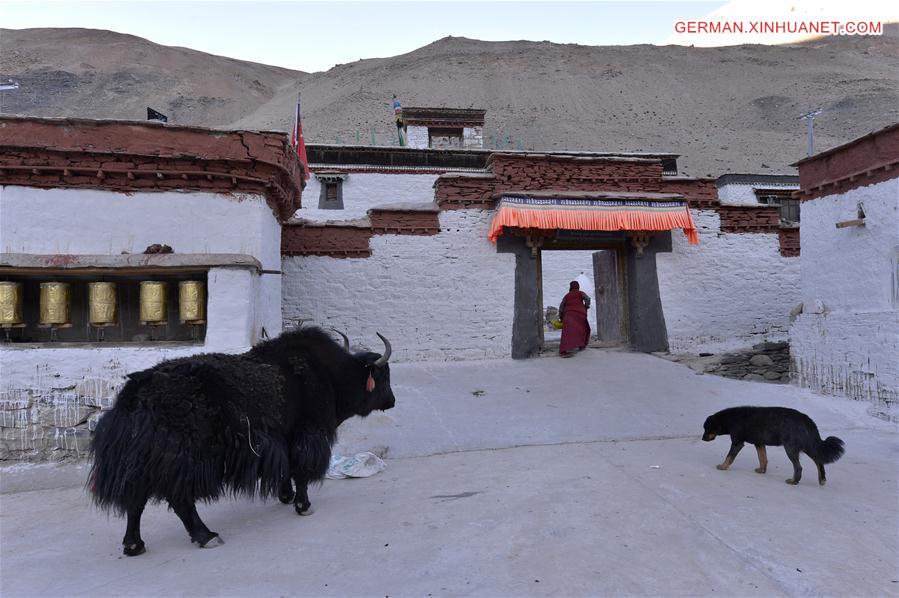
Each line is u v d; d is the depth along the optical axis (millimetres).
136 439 3809
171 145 7004
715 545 3836
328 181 18953
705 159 52469
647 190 12148
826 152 8883
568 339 11516
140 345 6781
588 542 3893
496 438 7105
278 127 62656
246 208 7301
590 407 8297
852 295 8523
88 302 7062
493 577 3398
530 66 88625
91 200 6809
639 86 80812
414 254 11523
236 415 4148
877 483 5297
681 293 12195
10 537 4430
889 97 66750
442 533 4145
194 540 4066
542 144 57531
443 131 23312
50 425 6477
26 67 88000
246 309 6871
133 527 3953
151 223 6977
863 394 8195
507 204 10938
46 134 6648
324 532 4277
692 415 7980
